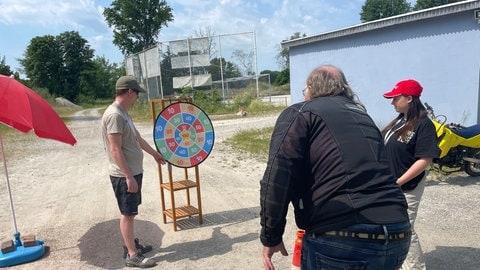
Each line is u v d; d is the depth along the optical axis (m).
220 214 5.84
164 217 5.53
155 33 63.84
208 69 28.28
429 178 6.98
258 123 17.72
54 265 4.38
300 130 2.15
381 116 11.26
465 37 8.60
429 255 4.17
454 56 8.91
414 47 9.88
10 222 5.82
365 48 11.47
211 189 7.16
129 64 34.44
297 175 2.13
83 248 4.82
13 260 4.39
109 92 85.81
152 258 4.45
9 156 11.84
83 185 7.93
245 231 5.15
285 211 2.12
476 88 8.50
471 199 5.83
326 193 2.08
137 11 61.44
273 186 2.09
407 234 2.12
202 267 4.21
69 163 10.46
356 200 2.03
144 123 21.66
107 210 6.24
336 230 2.05
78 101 75.25
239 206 6.17
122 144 4.18
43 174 9.15
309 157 2.15
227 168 8.80
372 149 2.14
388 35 10.63
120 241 5.00
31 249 4.55
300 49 14.45
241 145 11.68
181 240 4.94
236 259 4.37
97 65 83.19
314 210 2.13
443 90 9.27
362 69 11.70
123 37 62.72
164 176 8.32
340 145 2.10
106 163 10.20
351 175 2.05
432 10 9.09
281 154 2.12
